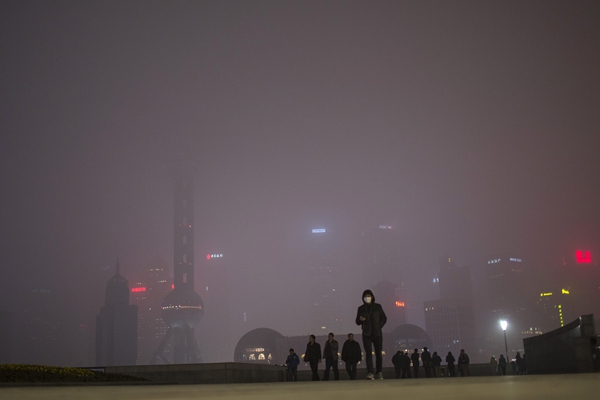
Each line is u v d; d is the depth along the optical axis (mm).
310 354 36781
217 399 6465
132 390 10023
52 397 7496
